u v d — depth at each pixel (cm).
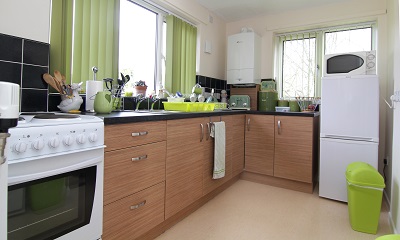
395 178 182
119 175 133
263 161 285
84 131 108
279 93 353
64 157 101
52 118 110
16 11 141
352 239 172
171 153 173
